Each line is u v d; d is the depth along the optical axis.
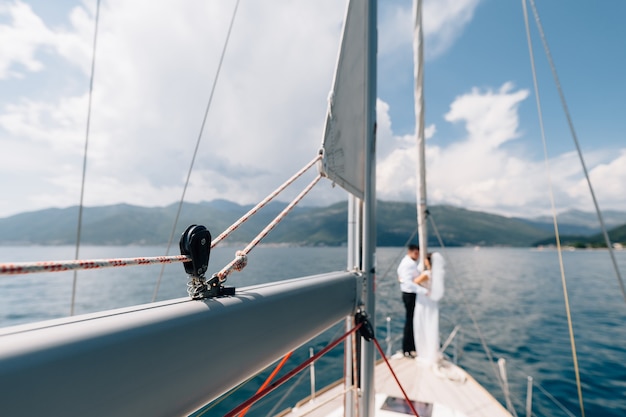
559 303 21.86
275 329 0.79
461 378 3.81
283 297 0.84
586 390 7.45
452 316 16.58
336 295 1.16
